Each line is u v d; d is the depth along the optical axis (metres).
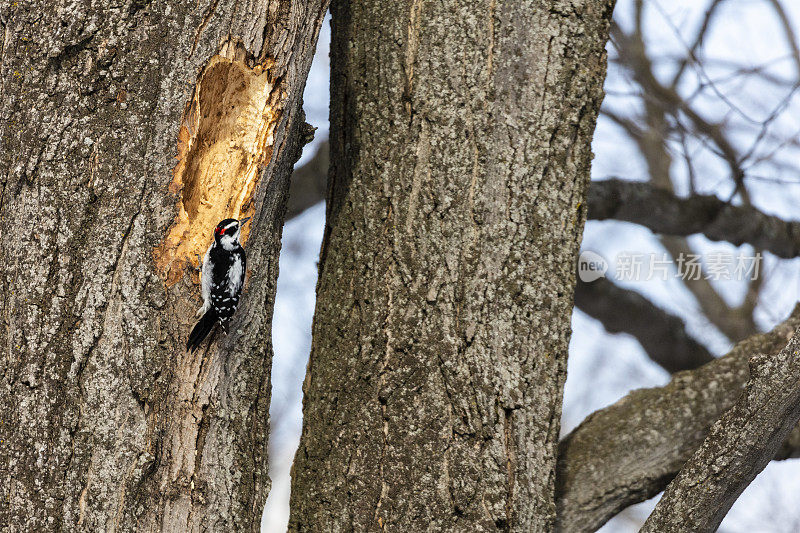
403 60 9.34
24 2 8.13
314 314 9.71
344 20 9.91
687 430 10.41
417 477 8.58
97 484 7.76
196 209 8.57
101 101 8.02
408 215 9.10
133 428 7.87
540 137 9.11
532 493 8.67
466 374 8.74
